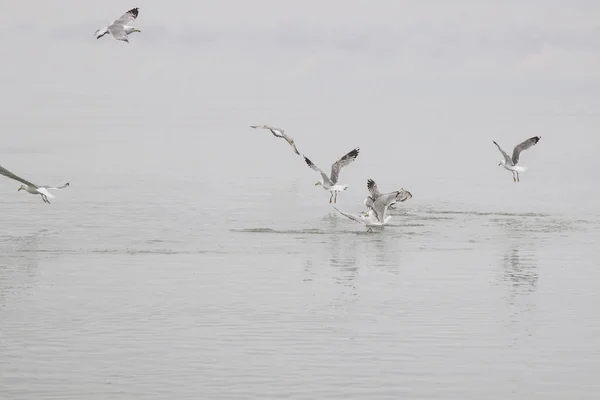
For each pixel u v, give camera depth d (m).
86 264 36.09
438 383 23.58
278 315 29.08
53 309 29.72
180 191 59.84
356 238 41.75
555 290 32.12
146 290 32.09
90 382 23.58
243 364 24.78
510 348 26.03
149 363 24.86
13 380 23.69
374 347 26.06
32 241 40.81
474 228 44.66
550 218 48.19
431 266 35.88
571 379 23.86
